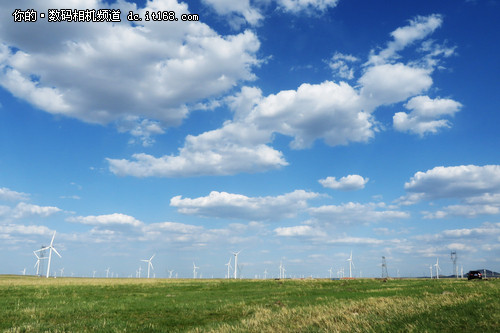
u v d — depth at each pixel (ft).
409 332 46.52
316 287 187.01
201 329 68.44
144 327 74.18
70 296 138.41
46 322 77.00
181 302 120.06
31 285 175.52
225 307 102.94
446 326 47.98
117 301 123.03
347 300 99.86
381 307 68.18
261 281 230.07
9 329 67.26
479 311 53.52
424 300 73.15
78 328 70.95
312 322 60.13
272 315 74.54
